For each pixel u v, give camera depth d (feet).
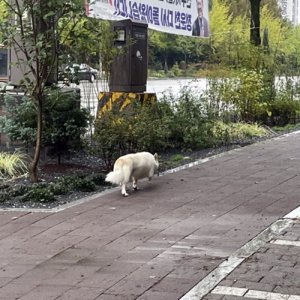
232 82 52.24
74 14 28.81
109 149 32.71
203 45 165.99
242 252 19.54
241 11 166.91
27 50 29.99
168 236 21.38
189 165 35.06
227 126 45.75
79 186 28.68
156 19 51.29
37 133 31.83
